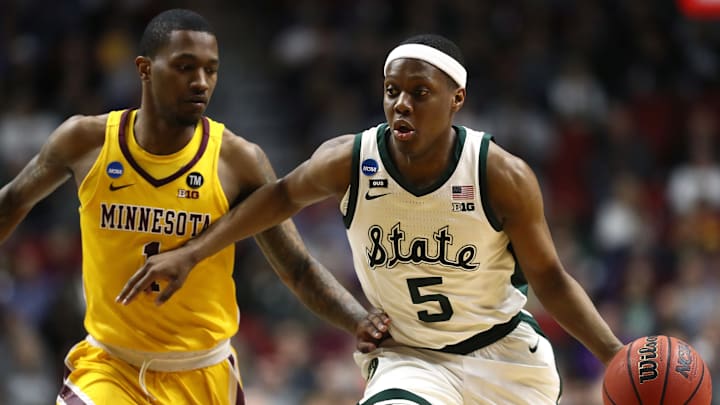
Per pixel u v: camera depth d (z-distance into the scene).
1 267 31.53
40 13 40.72
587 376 28.95
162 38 12.93
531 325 13.81
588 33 41.94
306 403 27.64
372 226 12.84
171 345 13.45
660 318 30.88
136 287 12.66
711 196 37.34
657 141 40.94
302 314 31.70
